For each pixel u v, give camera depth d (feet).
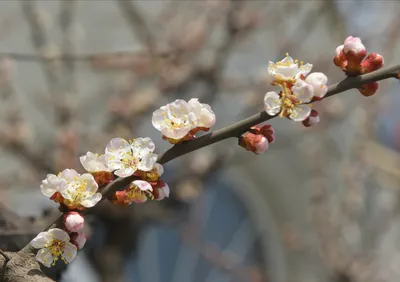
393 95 22.95
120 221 16.30
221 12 20.29
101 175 5.57
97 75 21.81
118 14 22.93
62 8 20.68
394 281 25.00
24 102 21.31
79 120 19.29
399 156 23.30
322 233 20.90
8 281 5.45
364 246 23.08
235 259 26.37
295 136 24.09
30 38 21.57
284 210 28.12
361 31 21.66
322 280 26.17
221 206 27.91
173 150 5.57
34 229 7.19
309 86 5.33
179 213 19.29
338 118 21.52
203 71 18.11
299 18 23.22
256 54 23.03
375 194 23.71
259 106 17.89
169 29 20.43
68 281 7.14
